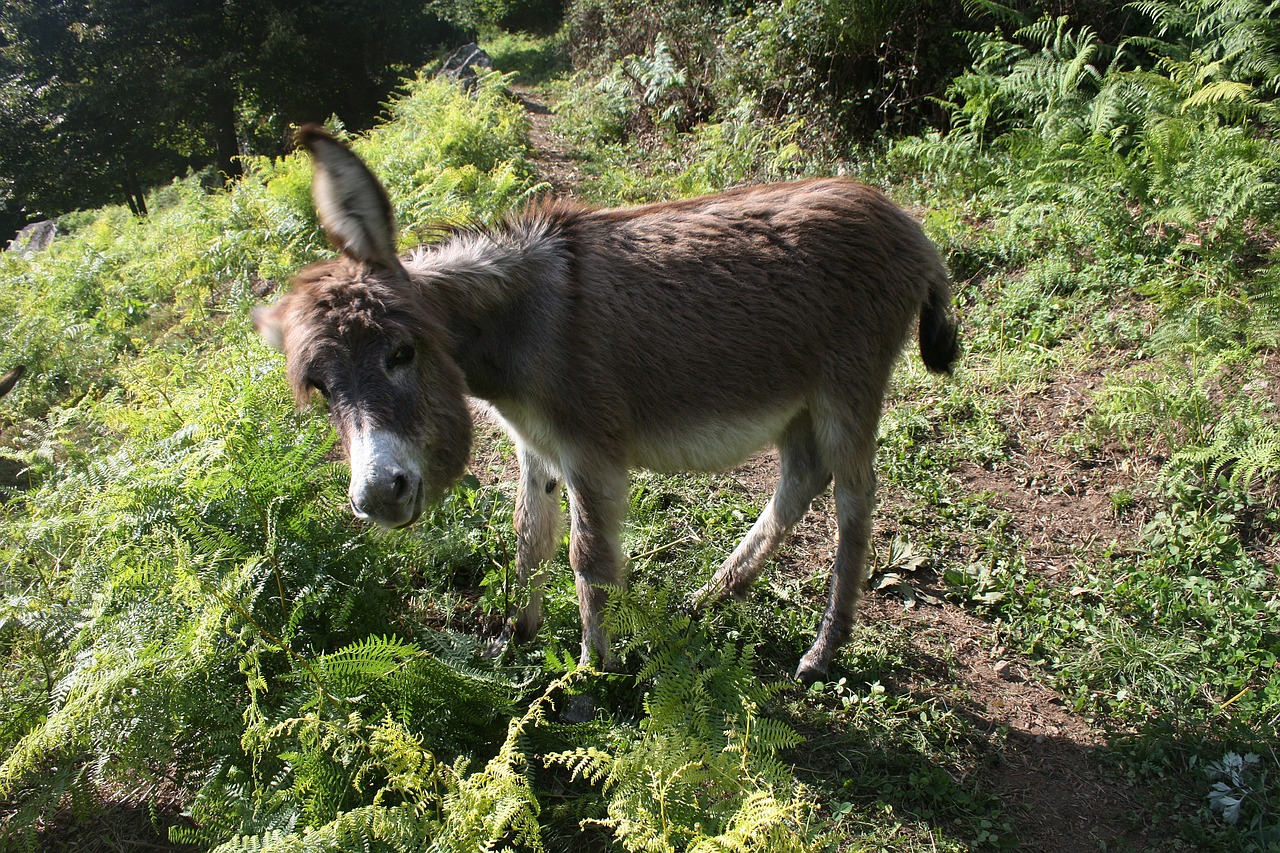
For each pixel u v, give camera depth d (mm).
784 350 3164
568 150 11969
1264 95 7016
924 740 2992
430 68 21984
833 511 4262
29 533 3293
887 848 2625
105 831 2691
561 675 3012
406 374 2477
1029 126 7371
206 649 2494
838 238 3240
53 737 2393
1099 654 3344
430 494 2627
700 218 3199
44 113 18750
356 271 2527
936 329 3650
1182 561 3756
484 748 2742
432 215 6648
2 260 11523
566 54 20656
